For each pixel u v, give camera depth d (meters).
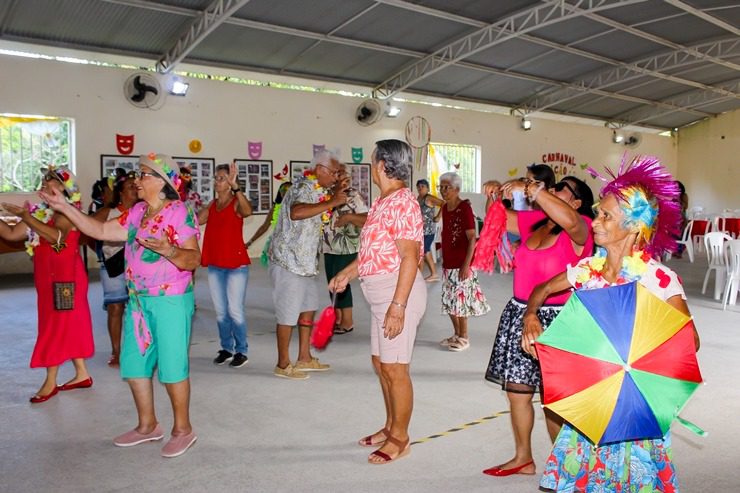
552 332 2.01
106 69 10.36
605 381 1.95
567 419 1.97
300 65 11.86
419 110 14.50
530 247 2.71
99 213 4.55
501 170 16.28
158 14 9.17
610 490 2.09
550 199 2.37
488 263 2.96
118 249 4.61
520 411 2.84
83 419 3.66
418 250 2.90
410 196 2.90
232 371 4.68
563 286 2.34
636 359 1.93
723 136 19.80
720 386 4.30
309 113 12.74
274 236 4.46
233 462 3.07
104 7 8.80
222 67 11.31
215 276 4.79
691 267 11.14
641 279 2.07
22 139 9.85
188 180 4.89
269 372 4.66
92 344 4.17
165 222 3.00
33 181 9.99
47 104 9.84
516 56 12.62
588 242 2.60
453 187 5.18
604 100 16.62
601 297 2.00
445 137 15.02
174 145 11.13
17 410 3.80
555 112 17.08
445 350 5.34
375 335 3.06
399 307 2.83
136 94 10.58
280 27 10.02
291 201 4.32
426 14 10.19
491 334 5.96
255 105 12.03
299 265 4.37
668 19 11.27
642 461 2.06
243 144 11.91
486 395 4.13
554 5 9.91
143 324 3.12
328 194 4.30
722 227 11.28
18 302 7.53
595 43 12.35
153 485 2.82
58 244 3.90
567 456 2.18
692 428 1.98
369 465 3.04
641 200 2.03
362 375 4.59
